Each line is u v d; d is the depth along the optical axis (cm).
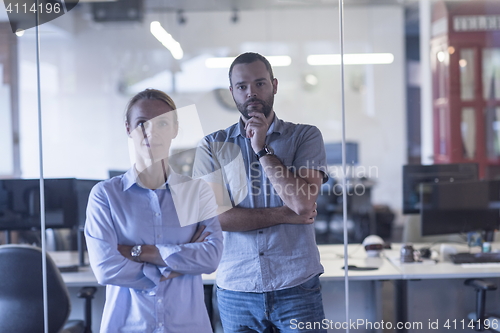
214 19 445
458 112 470
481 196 262
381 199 510
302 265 186
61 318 211
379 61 526
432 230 257
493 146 467
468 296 234
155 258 150
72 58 461
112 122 461
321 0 455
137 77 454
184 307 152
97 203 152
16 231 239
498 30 464
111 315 150
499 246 271
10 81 324
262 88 202
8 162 325
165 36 452
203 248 154
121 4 454
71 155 344
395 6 520
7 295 209
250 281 186
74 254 236
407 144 525
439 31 491
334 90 493
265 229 187
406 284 232
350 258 252
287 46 457
